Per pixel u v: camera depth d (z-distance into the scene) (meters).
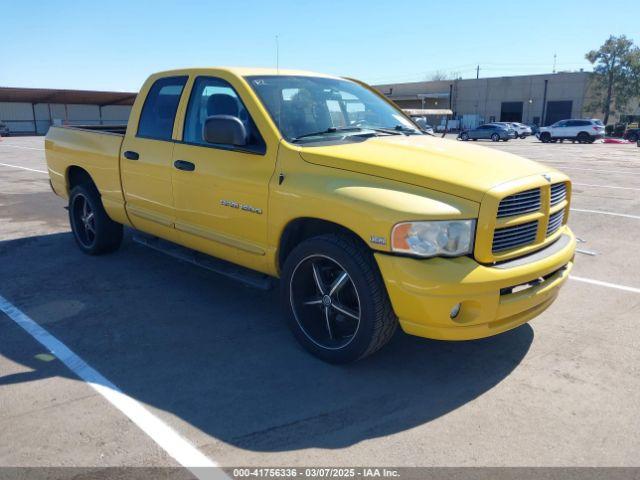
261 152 4.12
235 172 4.25
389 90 76.06
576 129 40.12
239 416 3.24
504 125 46.16
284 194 3.88
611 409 3.36
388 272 3.35
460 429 3.14
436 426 3.17
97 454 2.88
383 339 3.65
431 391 3.55
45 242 7.11
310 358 3.97
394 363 3.92
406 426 3.16
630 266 6.29
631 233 7.91
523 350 4.14
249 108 4.25
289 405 3.36
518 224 3.55
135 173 5.27
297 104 4.42
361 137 4.35
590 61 62.38
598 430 3.14
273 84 4.51
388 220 3.31
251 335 4.34
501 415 3.29
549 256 3.72
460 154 3.94
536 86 64.12
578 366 3.90
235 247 4.42
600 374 3.79
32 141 34.06
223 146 4.38
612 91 62.47
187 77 4.88
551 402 3.43
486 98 67.88
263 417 3.23
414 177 3.48
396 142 4.20
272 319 4.66
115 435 3.04
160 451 2.91
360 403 3.40
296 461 2.85
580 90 61.81
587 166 18.47
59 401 3.38
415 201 3.35
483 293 3.30
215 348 4.11
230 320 4.62
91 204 6.12
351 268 3.55
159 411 3.28
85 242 6.52
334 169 3.75
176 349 4.09
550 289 3.73
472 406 3.38
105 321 4.57
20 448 2.92
